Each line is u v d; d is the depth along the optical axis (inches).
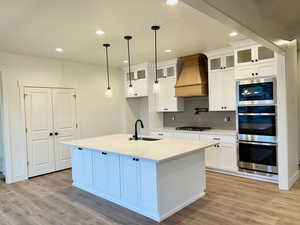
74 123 212.8
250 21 92.9
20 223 110.4
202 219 108.4
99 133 233.1
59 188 157.8
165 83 225.0
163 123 248.4
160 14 108.2
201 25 123.8
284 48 135.2
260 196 133.0
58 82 201.6
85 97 221.6
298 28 135.1
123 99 256.2
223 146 176.4
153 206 109.4
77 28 124.4
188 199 125.5
